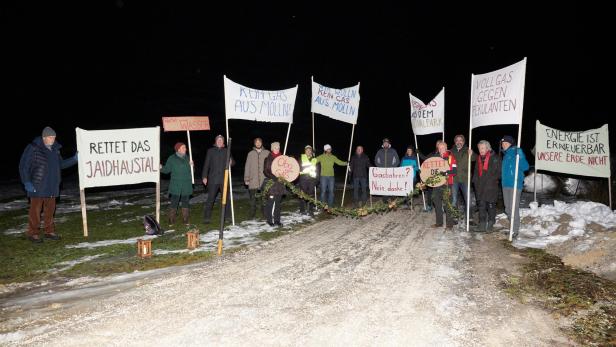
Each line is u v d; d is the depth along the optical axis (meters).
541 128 12.35
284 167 10.21
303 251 8.36
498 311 5.45
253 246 8.77
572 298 5.81
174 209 11.04
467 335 4.81
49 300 5.96
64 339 4.75
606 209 10.15
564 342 4.66
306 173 12.34
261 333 4.85
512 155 9.51
